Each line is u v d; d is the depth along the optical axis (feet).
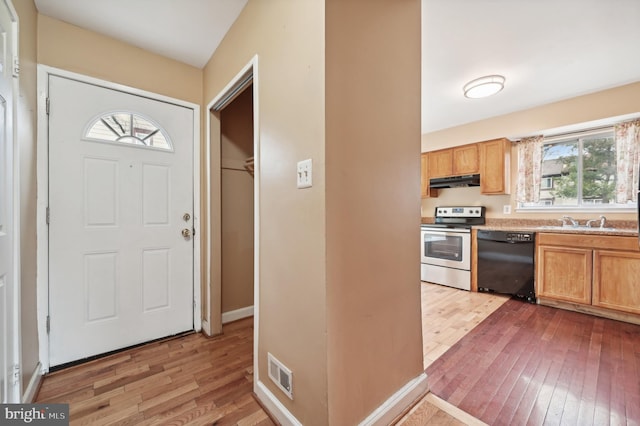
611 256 7.93
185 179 7.30
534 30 6.09
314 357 3.51
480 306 9.19
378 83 4.06
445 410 4.42
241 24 5.46
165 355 6.20
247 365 5.81
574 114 9.49
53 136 5.56
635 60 7.25
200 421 4.24
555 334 7.09
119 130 6.38
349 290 3.62
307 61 3.59
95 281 6.07
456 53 6.97
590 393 4.77
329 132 3.35
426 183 13.39
